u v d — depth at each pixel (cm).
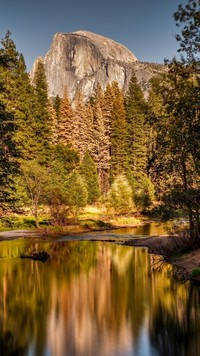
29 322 1370
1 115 2412
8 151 2520
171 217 2402
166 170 2448
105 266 2442
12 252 2981
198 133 1858
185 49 1802
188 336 1198
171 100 2030
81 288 1861
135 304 1563
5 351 1093
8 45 5234
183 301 1600
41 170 4878
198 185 2372
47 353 1072
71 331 1252
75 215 4966
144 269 2325
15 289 1852
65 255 2875
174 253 2561
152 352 1070
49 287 1892
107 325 1318
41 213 5034
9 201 2708
